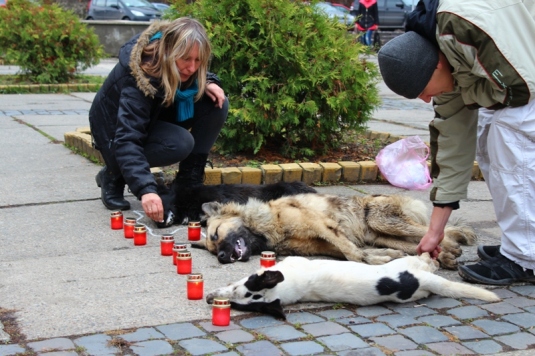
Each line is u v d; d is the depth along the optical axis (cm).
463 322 346
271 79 689
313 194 472
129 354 304
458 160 401
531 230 385
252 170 646
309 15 710
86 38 1549
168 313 351
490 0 354
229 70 686
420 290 370
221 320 336
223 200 523
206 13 682
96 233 498
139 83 475
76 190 621
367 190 643
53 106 1212
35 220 527
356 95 716
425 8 367
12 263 430
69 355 301
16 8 1499
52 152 791
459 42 349
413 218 465
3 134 900
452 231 471
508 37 352
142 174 460
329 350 311
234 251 438
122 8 2819
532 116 371
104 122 521
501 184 388
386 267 370
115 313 350
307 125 697
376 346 316
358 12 2223
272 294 354
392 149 672
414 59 364
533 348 317
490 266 402
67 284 393
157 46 480
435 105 408
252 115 675
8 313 349
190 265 414
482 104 383
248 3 669
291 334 328
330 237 438
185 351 308
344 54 701
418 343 321
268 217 456
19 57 1481
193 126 550
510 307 366
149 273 414
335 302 368
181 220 532
